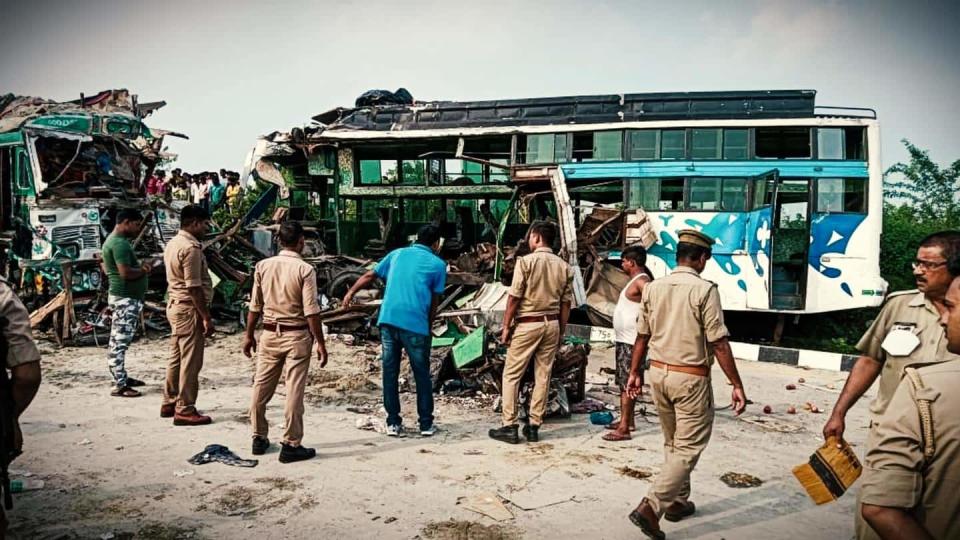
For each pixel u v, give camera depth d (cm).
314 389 730
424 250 577
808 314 1296
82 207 1054
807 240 1111
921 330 305
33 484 436
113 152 1213
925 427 194
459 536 375
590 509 418
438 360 734
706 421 385
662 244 1216
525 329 549
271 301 497
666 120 1248
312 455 504
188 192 1973
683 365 384
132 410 623
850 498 452
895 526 192
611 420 621
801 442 579
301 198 1545
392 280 565
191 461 485
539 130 1301
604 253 1214
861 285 1150
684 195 1212
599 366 938
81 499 416
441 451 527
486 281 1191
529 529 387
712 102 1234
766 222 1096
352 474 470
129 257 656
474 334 701
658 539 373
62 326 940
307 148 1402
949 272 279
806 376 909
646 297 414
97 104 1345
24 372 289
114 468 471
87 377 756
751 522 407
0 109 1262
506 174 1349
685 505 408
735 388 382
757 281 1155
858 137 1180
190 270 556
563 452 530
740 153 1202
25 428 561
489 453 524
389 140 1365
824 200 1171
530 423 560
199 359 581
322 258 1245
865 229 1158
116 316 664
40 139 1076
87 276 1026
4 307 288
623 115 1273
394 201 1505
